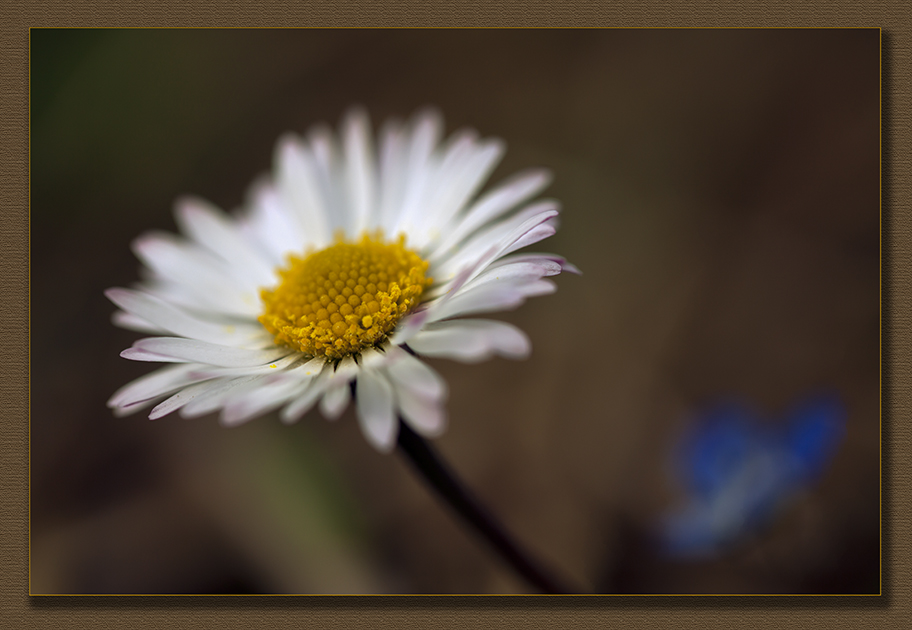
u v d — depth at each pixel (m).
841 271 0.17
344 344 0.14
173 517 0.16
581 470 0.16
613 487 0.16
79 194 0.17
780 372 0.16
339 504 0.16
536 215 0.14
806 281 0.17
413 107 0.18
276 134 0.18
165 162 0.17
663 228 0.17
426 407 0.13
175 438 0.16
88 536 0.16
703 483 0.15
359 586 0.16
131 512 0.16
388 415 0.13
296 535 0.16
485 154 0.14
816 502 0.15
